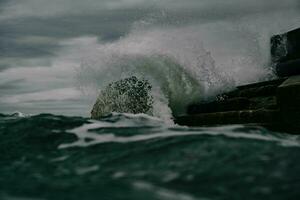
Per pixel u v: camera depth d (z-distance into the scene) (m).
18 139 5.40
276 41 9.48
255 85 8.77
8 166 4.24
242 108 7.80
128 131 5.54
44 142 5.22
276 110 6.75
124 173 3.62
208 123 7.57
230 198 2.90
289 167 3.40
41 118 6.55
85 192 3.20
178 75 9.31
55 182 3.54
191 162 3.71
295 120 6.47
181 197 2.97
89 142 5.05
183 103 9.13
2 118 7.54
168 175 3.44
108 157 4.26
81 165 4.08
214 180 3.23
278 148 4.04
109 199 2.99
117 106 9.04
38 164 4.28
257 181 3.14
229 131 5.23
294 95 6.46
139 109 8.91
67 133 5.58
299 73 8.48
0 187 3.46
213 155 3.87
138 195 3.04
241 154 3.83
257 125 6.66
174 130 5.48
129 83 9.30
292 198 2.84
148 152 4.25
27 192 3.29
